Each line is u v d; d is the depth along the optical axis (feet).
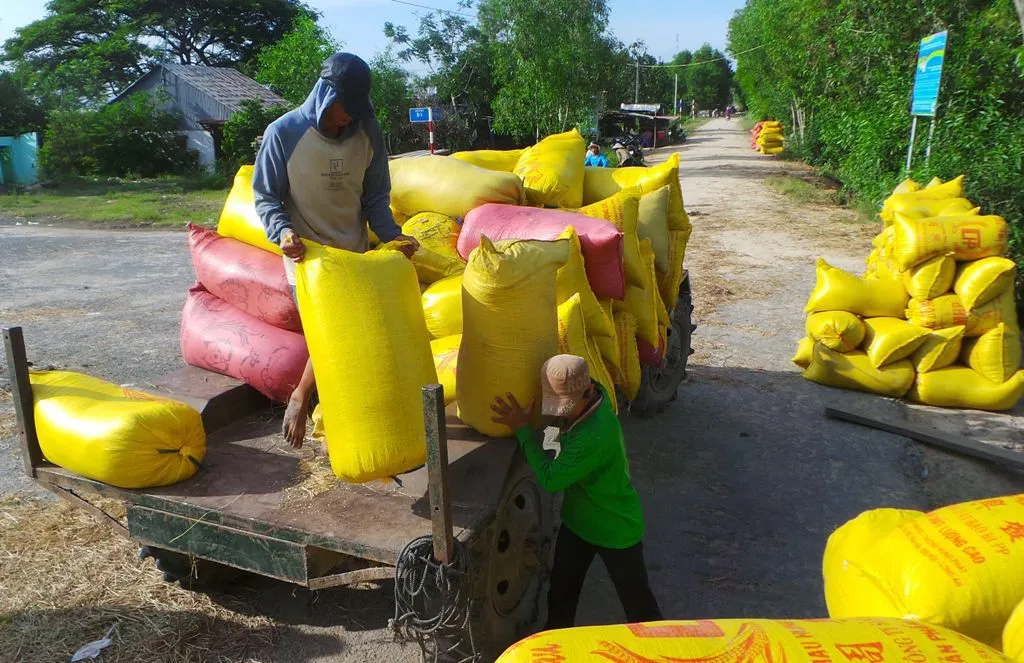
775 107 132.77
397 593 8.51
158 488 10.30
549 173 17.43
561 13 93.09
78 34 168.35
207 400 12.23
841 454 18.30
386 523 9.25
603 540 10.05
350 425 9.30
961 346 21.63
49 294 34.27
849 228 50.16
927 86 41.06
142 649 10.66
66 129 105.19
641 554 10.32
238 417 12.87
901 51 51.01
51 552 13.00
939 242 20.71
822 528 14.94
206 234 14.48
